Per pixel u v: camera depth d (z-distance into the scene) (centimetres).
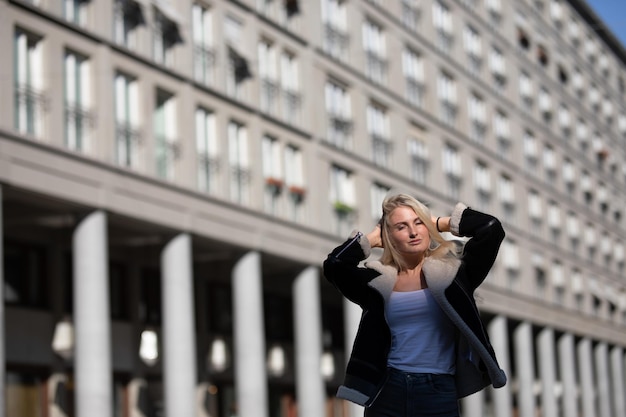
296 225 3656
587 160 7081
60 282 3011
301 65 3938
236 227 3344
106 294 2777
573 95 6969
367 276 551
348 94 4256
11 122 2583
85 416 2712
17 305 2883
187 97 3253
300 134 3853
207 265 3684
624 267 7600
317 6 4081
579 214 6762
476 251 539
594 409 6347
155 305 3388
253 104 3609
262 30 3728
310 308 3762
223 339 3706
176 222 3069
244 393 3369
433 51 5009
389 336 545
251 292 3412
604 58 7762
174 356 3055
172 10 3209
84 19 2914
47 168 2620
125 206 2867
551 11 6775
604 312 6919
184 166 3209
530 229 5919
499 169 5591
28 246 2950
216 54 3469
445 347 542
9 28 2620
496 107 5662
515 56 6034
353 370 546
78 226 2773
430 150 4850
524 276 5728
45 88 2736
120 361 3222
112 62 2950
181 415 3031
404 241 543
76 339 2747
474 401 4850
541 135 6284
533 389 5612
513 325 5759
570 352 6119
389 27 4634
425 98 4906
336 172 4091
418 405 537
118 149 2972
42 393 2936
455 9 5312
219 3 3509
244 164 3550
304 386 3712
